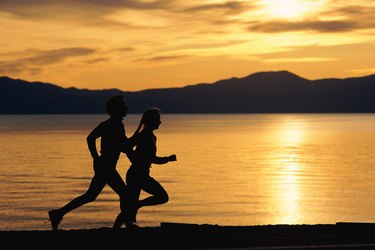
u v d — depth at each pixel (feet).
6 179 254.88
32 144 518.78
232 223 145.79
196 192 213.25
